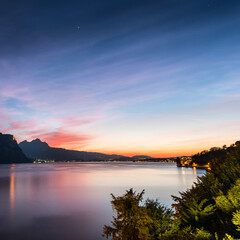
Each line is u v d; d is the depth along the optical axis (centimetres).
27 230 3150
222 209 491
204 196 624
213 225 477
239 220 384
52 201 5331
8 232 3069
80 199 5544
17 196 6141
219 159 816
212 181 647
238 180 540
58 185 8556
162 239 509
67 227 3259
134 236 778
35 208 4575
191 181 9006
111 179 10631
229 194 497
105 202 5116
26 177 12606
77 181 9956
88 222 3512
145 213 602
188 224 521
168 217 563
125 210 864
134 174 14050
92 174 14575
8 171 19550
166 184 8044
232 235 418
